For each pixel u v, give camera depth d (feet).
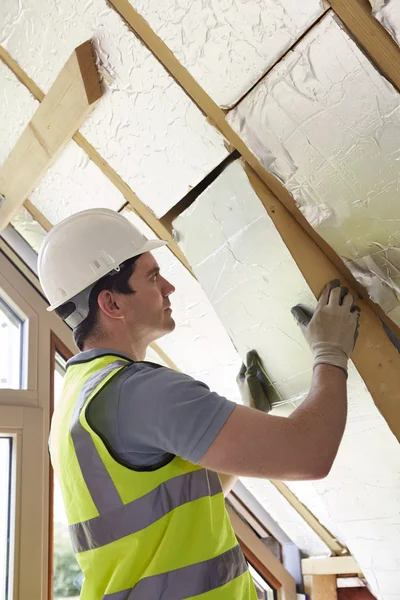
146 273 4.45
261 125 4.77
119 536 3.53
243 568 3.77
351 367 4.74
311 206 4.83
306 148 4.65
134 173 5.85
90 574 3.67
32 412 7.50
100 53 5.36
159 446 3.51
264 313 5.17
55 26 5.56
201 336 6.75
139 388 3.58
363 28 4.07
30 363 7.70
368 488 5.24
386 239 4.69
